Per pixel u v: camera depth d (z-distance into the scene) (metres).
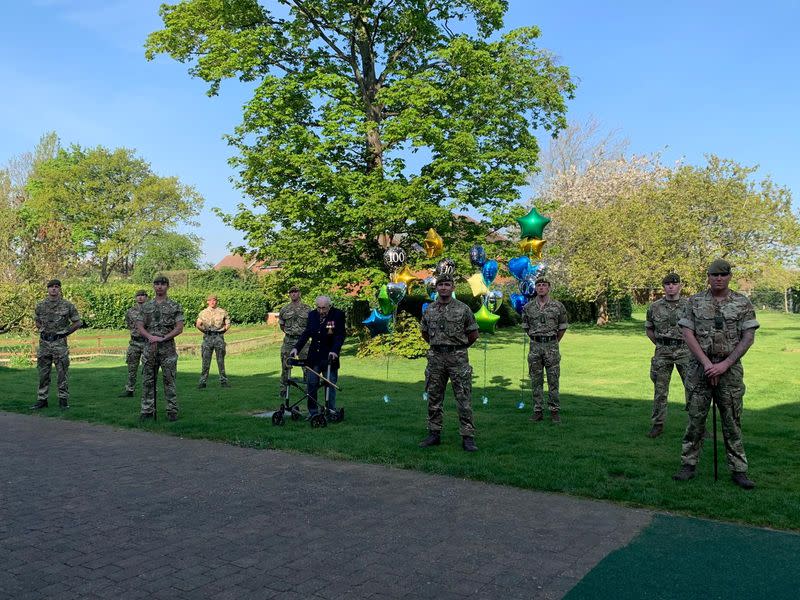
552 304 8.61
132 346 11.73
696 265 29.98
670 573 3.72
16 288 18.88
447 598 3.44
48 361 10.27
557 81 22.41
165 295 9.20
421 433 7.97
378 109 21.28
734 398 5.45
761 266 29.14
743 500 4.99
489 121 20.75
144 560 4.03
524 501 5.18
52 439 7.95
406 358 19.31
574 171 43.78
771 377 13.27
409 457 6.66
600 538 4.30
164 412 9.85
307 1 21.00
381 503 5.17
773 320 41.16
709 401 5.62
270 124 19.08
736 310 5.45
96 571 3.87
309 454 6.98
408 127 18.27
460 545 4.21
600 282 33.12
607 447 7.00
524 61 21.31
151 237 57.84
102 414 9.60
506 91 21.03
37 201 51.44
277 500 5.29
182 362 18.86
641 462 6.30
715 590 3.50
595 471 5.94
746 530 4.42
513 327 34.09
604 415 9.20
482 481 5.82
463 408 7.03
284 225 19.97
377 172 18.75
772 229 29.31
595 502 5.13
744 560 3.90
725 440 5.51
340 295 19.48
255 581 3.70
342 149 19.86
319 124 19.78
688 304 5.68
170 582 3.70
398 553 4.09
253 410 10.00
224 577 3.76
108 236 55.53
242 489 5.63
